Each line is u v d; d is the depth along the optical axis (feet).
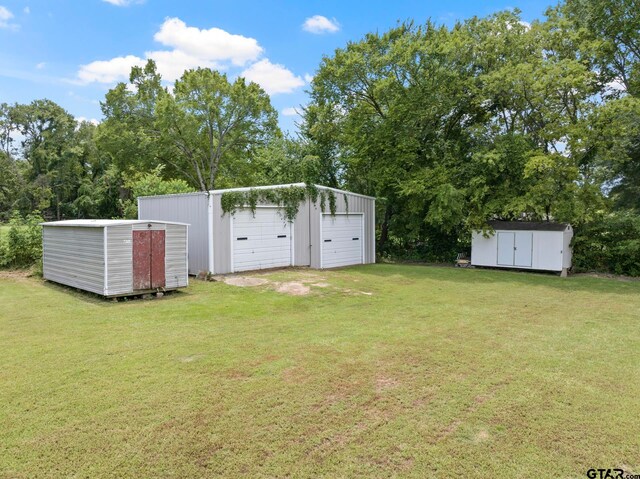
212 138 109.81
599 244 48.91
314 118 75.10
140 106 104.99
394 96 58.18
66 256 33.96
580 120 47.83
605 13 59.57
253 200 43.11
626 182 72.79
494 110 58.08
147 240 30.37
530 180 51.01
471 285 38.17
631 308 28.17
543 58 52.75
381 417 11.97
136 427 11.26
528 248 48.96
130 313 25.20
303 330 21.47
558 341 19.79
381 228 69.82
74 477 9.13
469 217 53.36
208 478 9.16
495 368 15.97
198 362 16.34
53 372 15.23
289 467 9.57
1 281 37.83
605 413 12.26
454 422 11.71
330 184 75.51
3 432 10.97
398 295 32.45
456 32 57.98
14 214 47.26
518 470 9.50
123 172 106.32
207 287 34.76
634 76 59.06
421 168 57.57
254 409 12.38
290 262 47.16
